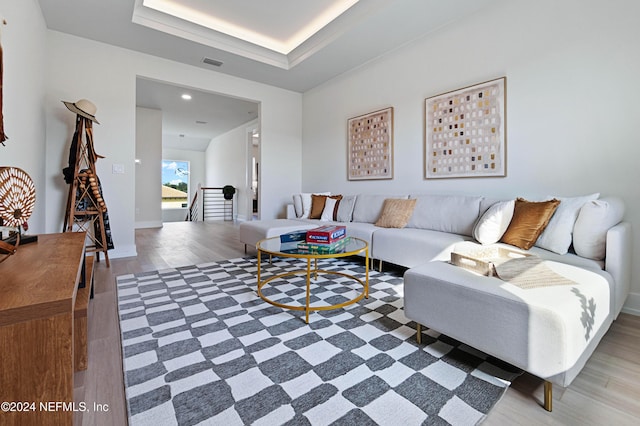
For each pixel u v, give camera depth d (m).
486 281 1.37
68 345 0.74
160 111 6.62
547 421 1.05
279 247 2.20
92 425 1.03
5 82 1.83
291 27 3.58
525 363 1.14
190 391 1.20
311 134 5.16
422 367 1.37
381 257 2.93
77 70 3.31
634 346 1.56
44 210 3.02
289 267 3.13
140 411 1.08
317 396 1.17
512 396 1.18
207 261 3.39
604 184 2.18
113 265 3.20
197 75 4.20
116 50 3.54
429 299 1.49
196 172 11.34
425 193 3.44
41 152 2.88
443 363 1.40
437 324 1.46
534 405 1.13
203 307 2.05
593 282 1.35
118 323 1.82
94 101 3.41
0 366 0.69
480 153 2.90
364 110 4.17
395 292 2.37
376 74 3.97
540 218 2.02
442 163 3.24
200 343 1.57
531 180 2.56
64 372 0.74
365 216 3.68
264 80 4.73
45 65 3.04
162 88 5.12
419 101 3.46
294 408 1.10
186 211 11.38
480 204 2.70
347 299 2.20
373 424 1.03
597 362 1.41
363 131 4.19
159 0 3.10
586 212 1.81
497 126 2.77
